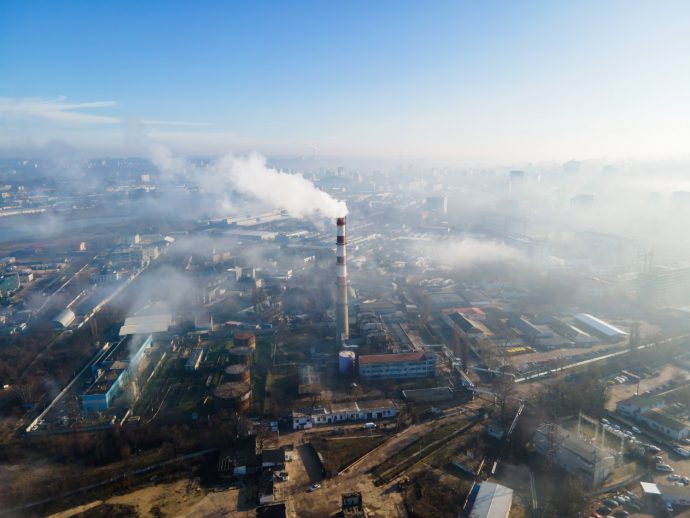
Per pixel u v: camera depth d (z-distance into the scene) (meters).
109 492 96.06
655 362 150.25
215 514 89.12
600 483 93.31
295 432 115.44
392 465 101.56
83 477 100.12
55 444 111.88
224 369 149.50
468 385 135.00
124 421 121.75
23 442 113.25
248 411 124.81
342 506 87.62
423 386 137.38
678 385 133.38
